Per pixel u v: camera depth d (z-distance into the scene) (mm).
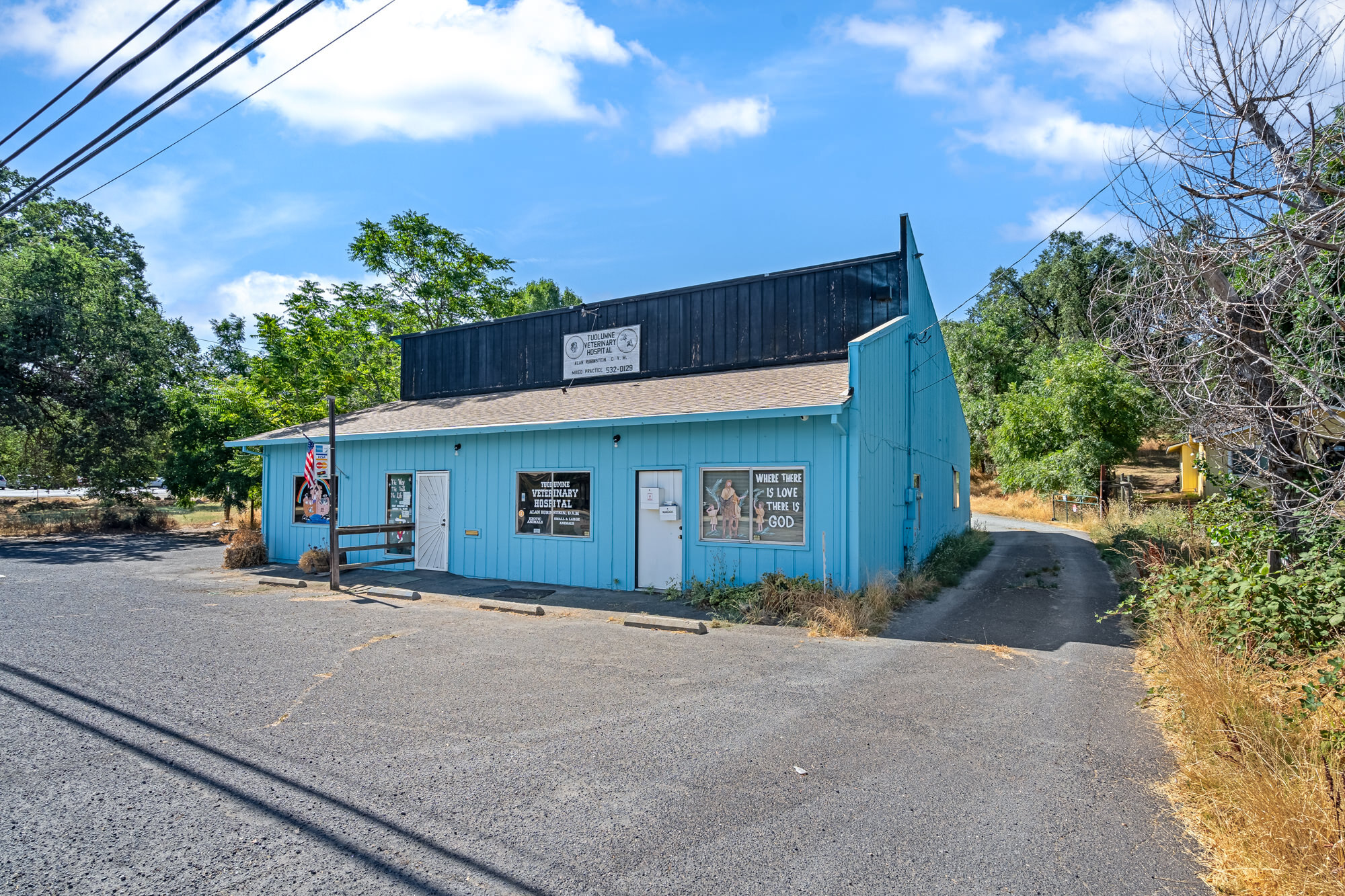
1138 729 5035
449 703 5641
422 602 10406
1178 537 12648
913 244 13391
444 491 13773
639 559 11383
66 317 24578
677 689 6059
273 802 3906
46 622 8812
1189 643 5527
